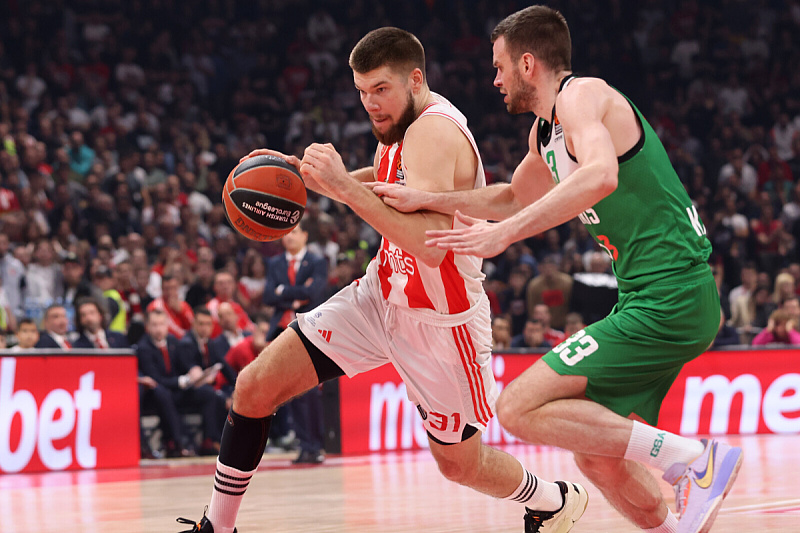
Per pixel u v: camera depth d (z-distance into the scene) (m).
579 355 5.71
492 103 38.28
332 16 40.03
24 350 15.28
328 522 8.57
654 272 5.77
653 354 5.72
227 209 6.62
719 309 5.98
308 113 35.56
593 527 7.91
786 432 20.56
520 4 41.47
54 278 21.73
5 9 34.06
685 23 40.66
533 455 16.48
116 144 30.75
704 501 5.43
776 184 34.16
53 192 26.95
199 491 11.98
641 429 5.57
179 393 18.75
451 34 40.28
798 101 39.50
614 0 41.47
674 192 5.85
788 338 21.75
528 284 23.77
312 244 25.00
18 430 15.09
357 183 6.01
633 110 5.85
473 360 6.77
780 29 41.12
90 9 35.72
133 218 27.06
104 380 16.25
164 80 34.84
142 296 21.83
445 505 9.80
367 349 6.82
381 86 6.39
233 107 35.91
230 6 38.88
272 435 20.50
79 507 10.32
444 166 6.31
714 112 37.84
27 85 32.03
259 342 18.98
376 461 16.16
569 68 6.21
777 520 7.90
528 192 6.65
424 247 6.11
